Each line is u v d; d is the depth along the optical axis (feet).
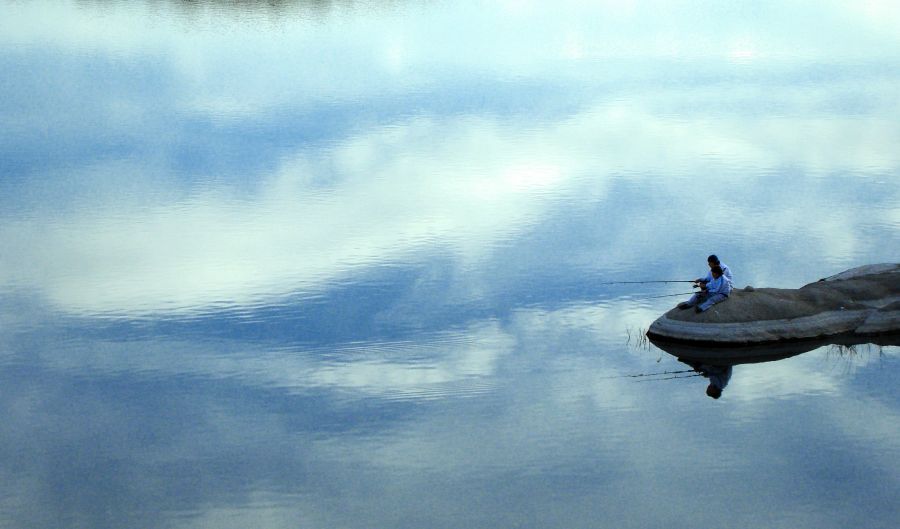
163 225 141.18
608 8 337.93
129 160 170.30
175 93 214.07
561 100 209.87
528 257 129.80
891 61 246.68
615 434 86.89
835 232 136.77
